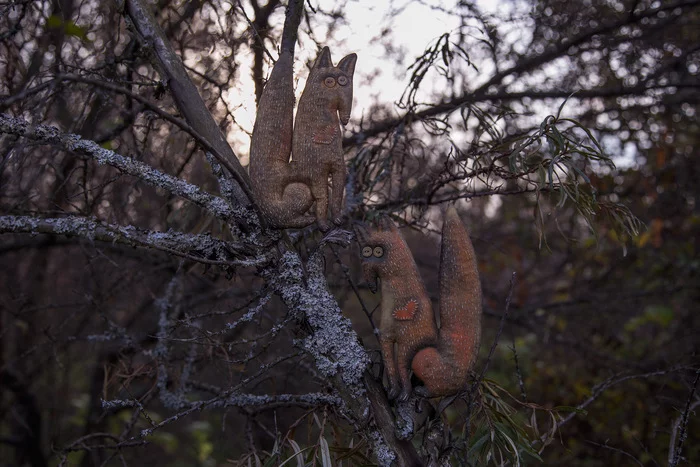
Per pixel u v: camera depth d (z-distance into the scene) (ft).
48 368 12.39
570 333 13.47
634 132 11.73
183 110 5.23
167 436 13.43
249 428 7.14
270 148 4.56
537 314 13.25
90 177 8.46
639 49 11.54
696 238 13.17
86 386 14.62
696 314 12.97
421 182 8.07
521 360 13.04
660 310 12.55
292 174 4.55
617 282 13.74
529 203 12.30
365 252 4.57
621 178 12.78
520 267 13.80
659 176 12.69
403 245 4.58
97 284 9.60
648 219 12.86
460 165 6.81
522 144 5.59
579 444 11.37
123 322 12.35
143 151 7.16
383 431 4.54
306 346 4.69
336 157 4.55
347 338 4.68
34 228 4.64
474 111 7.12
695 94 11.85
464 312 4.44
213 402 5.46
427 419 4.73
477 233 13.26
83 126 7.82
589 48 11.16
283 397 5.59
